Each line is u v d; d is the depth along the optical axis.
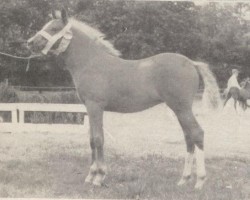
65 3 16.80
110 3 16.48
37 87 16.19
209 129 10.84
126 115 13.76
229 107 12.38
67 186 5.80
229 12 18.58
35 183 5.95
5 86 12.40
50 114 11.05
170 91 5.58
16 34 16.09
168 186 5.68
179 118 5.64
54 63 16.72
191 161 5.83
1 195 5.37
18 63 16.66
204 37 17.75
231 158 7.64
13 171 6.54
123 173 6.32
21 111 10.49
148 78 5.67
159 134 10.36
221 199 5.21
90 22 16.50
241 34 18.56
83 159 7.31
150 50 16.17
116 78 5.73
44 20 16.69
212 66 18.16
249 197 5.32
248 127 11.10
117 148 8.56
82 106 10.55
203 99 5.94
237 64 18.42
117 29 16.55
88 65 5.79
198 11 17.88
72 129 10.23
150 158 7.52
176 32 16.84
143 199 5.23
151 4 16.16
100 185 5.75
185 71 5.59
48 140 9.20
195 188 5.58
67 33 5.80
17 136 9.67
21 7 15.93
